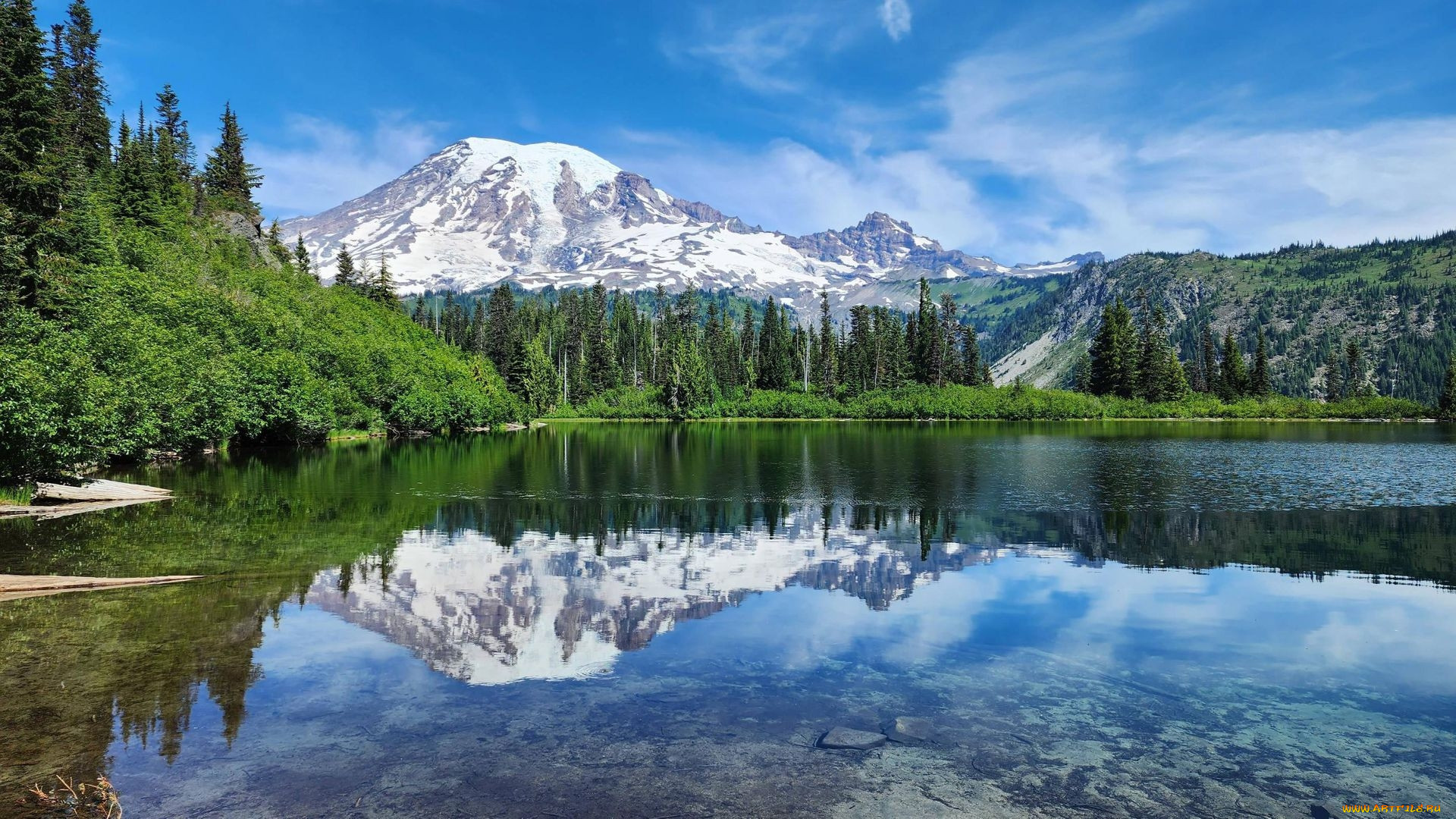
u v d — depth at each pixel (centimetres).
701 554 2289
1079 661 1324
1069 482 4341
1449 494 3744
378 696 1120
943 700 1138
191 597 1673
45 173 5416
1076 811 812
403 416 9012
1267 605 1727
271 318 7756
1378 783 889
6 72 5306
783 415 16050
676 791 841
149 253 7512
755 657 1329
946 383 16538
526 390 15488
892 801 827
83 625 1445
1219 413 15612
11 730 979
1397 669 1298
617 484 4209
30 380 2862
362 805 800
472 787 844
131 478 4200
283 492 3666
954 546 2453
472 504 3347
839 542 2509
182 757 910
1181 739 1010
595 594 1781
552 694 1143
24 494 2991
